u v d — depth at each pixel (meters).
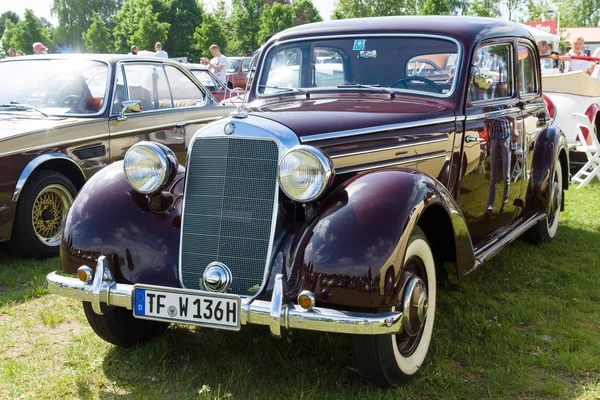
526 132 4.95
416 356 3.12
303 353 3.42
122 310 3.40
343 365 3.29
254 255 2.95
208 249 3.03
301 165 2.82
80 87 5.86
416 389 3.05
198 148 3.10
